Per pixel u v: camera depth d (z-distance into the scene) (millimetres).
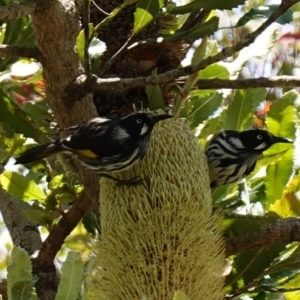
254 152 5664
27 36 6070
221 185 5730
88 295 4465
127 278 4348
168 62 5570
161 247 4328
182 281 4355
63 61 4832
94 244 4582
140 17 4770
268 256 5156
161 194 4344
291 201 5375
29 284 3715
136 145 4438
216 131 5992
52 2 4652
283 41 8133
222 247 4656
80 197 5273
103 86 4742
